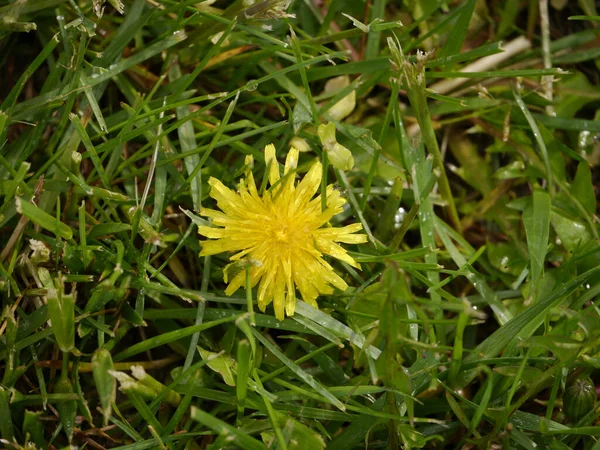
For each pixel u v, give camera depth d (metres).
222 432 0.20
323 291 0.22
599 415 0.22
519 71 0.24
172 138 0.25
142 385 0.21
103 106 0.25
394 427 0.22
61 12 0.24
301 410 0.22
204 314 0.23
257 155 0.24
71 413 0.22
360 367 0.24
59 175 0.23
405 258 0.23
